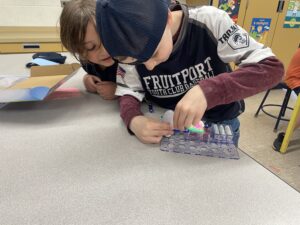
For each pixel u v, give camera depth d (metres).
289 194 0.39
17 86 0.70
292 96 2.73
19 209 0.36
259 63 0.56
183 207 0.36
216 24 0.64
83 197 0.38
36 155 0.48
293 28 2.89
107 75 0.85
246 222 0.34
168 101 0.78
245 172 0.44
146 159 0.48
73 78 1.00
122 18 0.38
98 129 0.59
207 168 0.45
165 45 0.42
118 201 0.37
